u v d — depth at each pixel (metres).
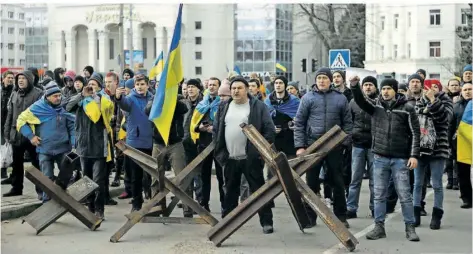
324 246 8.44
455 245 8.59
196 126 10.55
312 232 9.27
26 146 11.43
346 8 57.75
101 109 9.81
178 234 9.14
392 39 57.06
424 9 53.19
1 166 11.32
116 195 12.40
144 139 10.18
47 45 82.38
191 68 75.38
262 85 13.69
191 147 10.85
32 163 11.59
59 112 10.28
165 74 8.80
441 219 10.47
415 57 53.84
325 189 11.22
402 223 10.09
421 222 10.23
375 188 8.94
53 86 10.26
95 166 9.95
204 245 8.47
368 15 57.59
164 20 74.06
